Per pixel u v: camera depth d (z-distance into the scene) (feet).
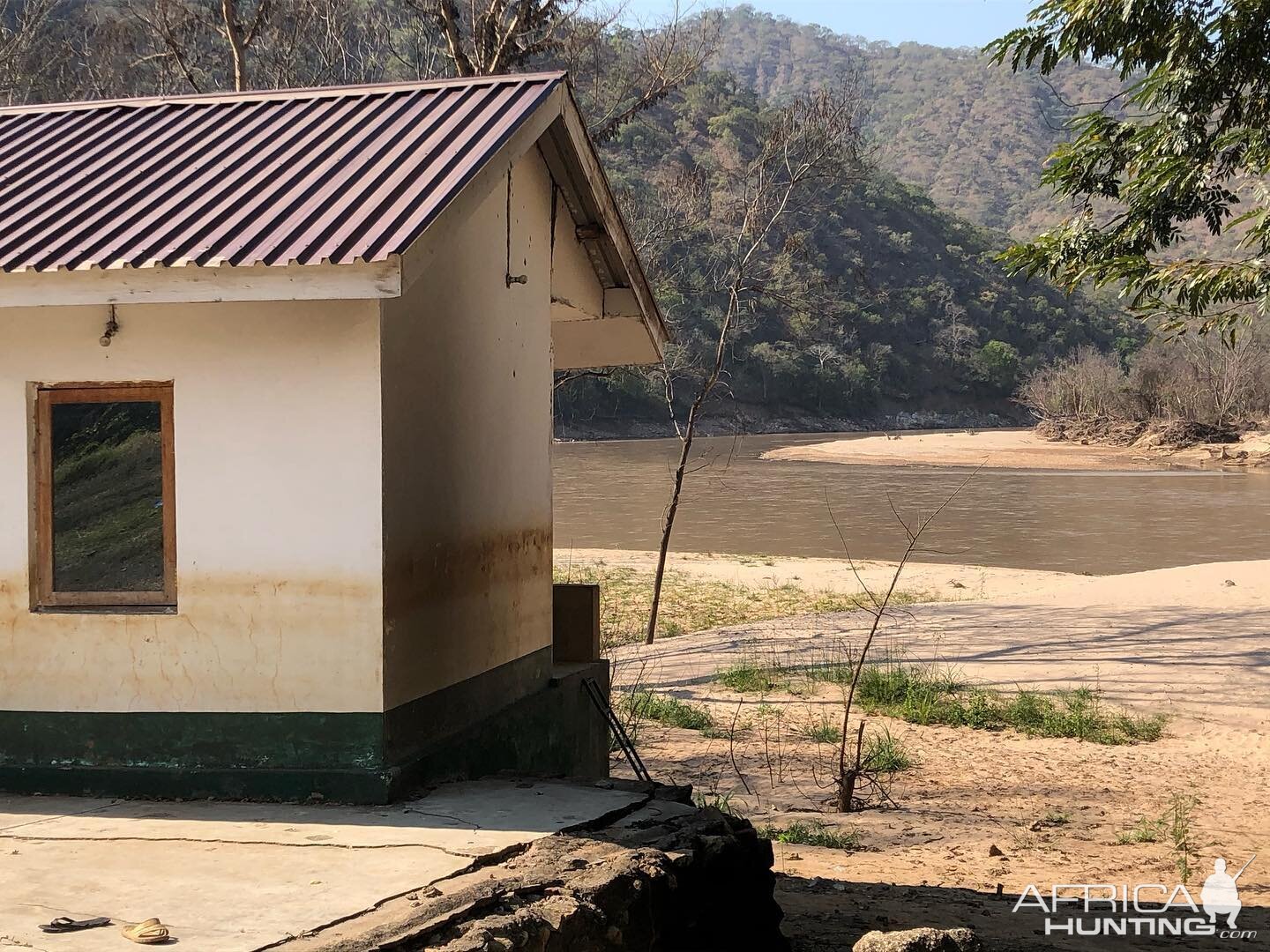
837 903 23.34
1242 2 26.55
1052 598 72.74
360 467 19.12
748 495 162.40
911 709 43.24
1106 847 28.60
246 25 59.06
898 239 506.48
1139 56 29.17
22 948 12.62
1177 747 39.55
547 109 23.59
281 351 19.31
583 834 17.30
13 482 19.92
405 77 63.77
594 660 29.45
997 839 29.17
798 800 32.91
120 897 14.29
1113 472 211.61
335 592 19.16
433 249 18.54
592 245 29.66
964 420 481.46
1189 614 65.21
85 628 19.67
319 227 18.53
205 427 19.48
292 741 19.20
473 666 22.77
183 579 19.51
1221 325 29.73
